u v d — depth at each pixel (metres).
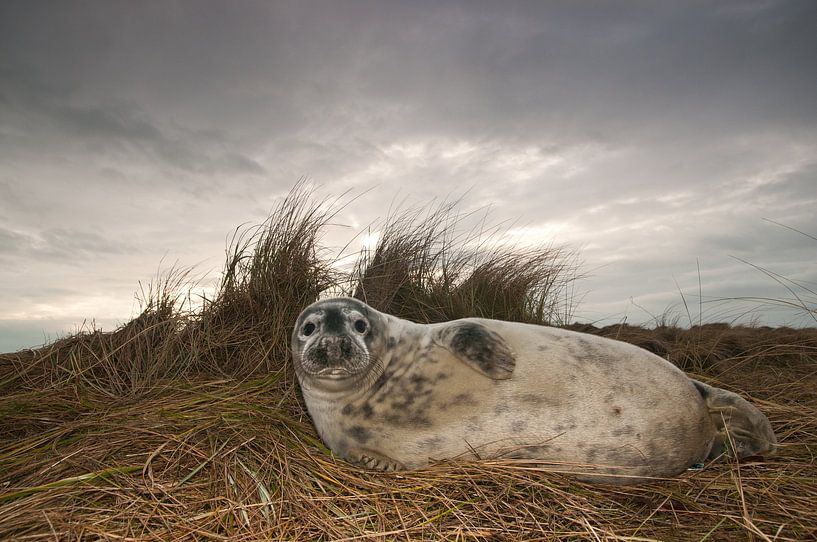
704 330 1.74
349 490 0.74
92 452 0.85
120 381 1.25
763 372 1.40
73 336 1.42
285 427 0.96
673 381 0.83
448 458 0.80
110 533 0.63
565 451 0.79
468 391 0.79
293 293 1.42
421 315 1.55
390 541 0.64
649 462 0.80
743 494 0.75
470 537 0.65
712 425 0.87
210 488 0.74
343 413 0.83
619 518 0.70
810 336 1.64
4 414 1.07
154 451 0.83
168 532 0.64
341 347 0.79
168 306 1.43
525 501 0.72
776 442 0.88
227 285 1.44
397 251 1.65
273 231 1.49
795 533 0.65
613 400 0.79
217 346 1.33
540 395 0.78
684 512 0.71
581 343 0.85
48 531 0.64
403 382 0.82
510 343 0.83
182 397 1.12
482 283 1.76
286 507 0.71
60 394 1.18
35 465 0.83
